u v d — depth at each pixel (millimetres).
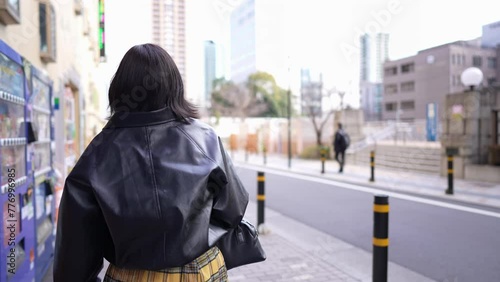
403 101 54125
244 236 1490
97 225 1177
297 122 28125
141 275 1193
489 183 11273
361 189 10703
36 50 4422
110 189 1146
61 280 1173
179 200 1145
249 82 42875
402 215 7180
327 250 5090
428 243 5422
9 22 3254
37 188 3771
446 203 8375
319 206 8281
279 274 4141
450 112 12961
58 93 5656
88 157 1203
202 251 1203
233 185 1347
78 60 7918
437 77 46031
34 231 3457
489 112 12602
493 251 5059
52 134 4488
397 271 4352
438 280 4094
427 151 17031
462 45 40375
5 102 2717
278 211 7844
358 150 20734
